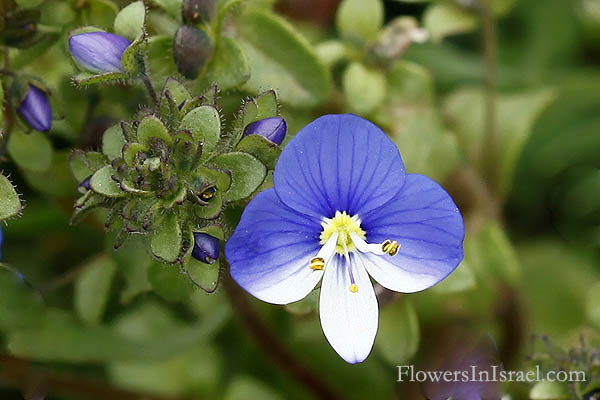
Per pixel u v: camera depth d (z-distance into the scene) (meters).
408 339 0.09
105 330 0.10
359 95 0.10
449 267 0.08
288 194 0.08
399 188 0.08
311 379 0.10
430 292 0.09
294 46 0.09
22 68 0.09
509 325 0.10
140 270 0.09
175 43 0.09
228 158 0.08
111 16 0.09
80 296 0.10
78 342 0.10
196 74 0.09
